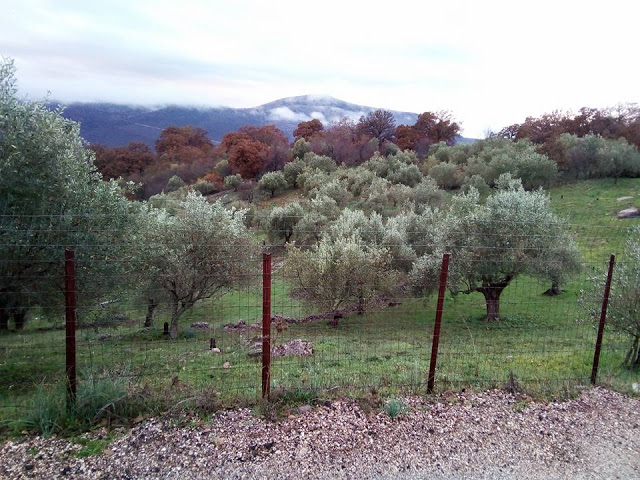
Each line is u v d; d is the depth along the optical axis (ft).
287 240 116.06
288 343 34.96
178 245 48.03
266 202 180.24
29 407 17.53
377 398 19.43
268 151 247.70
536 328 46.34
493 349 34.30
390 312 61.05
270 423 17.10
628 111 208.54
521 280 74.74
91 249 29.89
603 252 70.28
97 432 16.20
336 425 17.15
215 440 15.83
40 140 26.89
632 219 98.94
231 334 45.83
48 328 46.11
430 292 61.87
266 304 18.67
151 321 48.75
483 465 15.20
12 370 28.07
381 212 124.77
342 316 59.67
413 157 204.95
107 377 19.26
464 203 72.13
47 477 13.79
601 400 20.58
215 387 20.68
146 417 17.15
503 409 19.12
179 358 30.07
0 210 25.04
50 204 27.96
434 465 15.07
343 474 14.40
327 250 62.44
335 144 244.42
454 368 25.93
